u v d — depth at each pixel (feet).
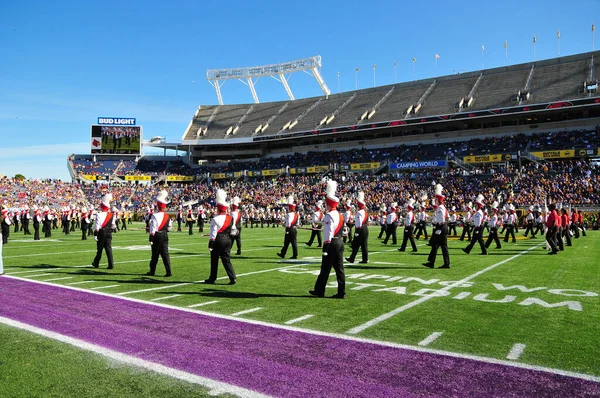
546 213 56.13
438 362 14.52
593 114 143.13
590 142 131.54
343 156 180.14
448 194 128.67
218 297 25.03
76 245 60.85
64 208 91.45
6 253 49.39
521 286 28.81
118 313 21.03
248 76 234.79
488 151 146.61
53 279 31.04
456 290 27.40
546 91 148.15
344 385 12.66
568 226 60.59
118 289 27.35
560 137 139.44
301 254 50.03
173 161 225.35
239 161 217.36
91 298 24.49
